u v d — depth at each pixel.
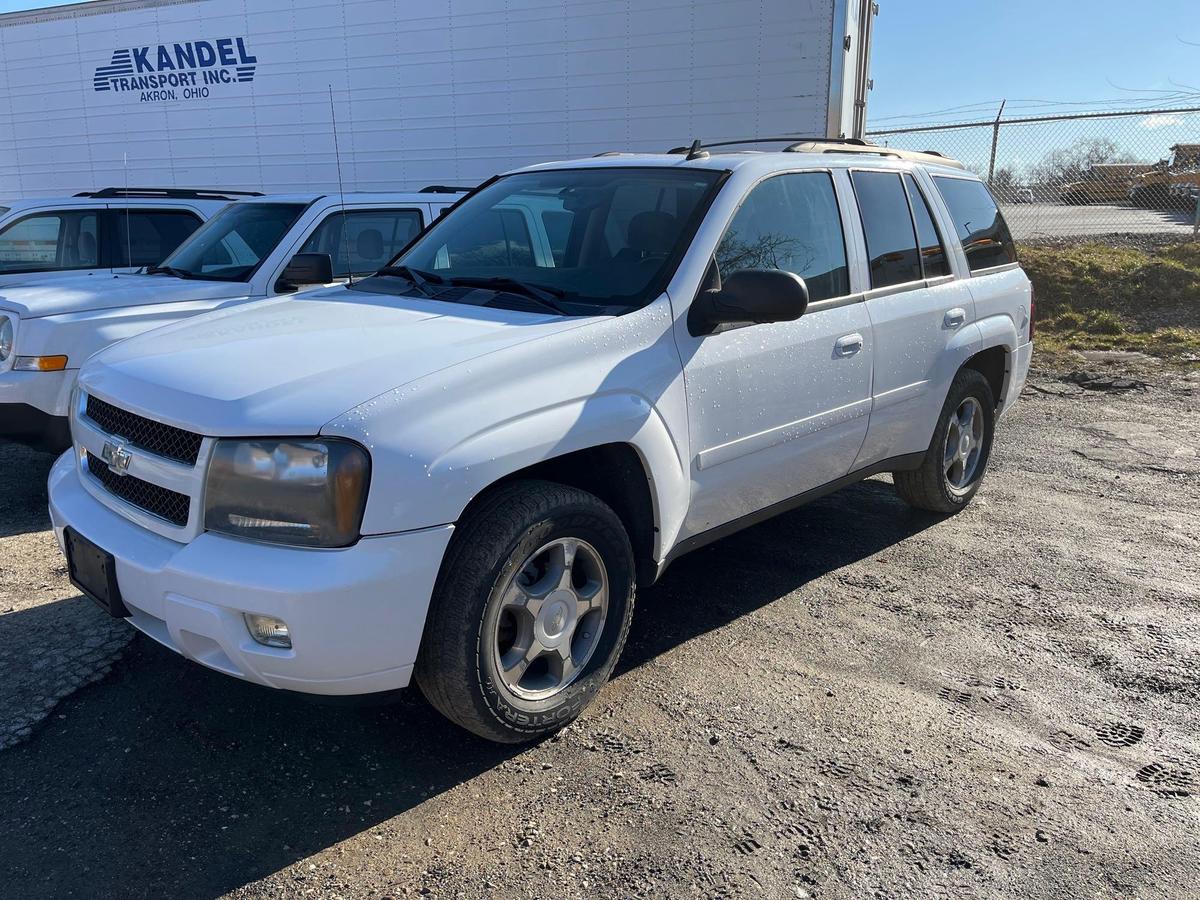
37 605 3.85
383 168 10.16
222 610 2.43
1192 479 5.74
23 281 7.33
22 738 2.92
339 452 2.41
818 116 8.48
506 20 9.30
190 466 2.56
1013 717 3.11
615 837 2.51
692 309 3.27
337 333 3.04
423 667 2.69
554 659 2.96
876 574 4.29
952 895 2.31
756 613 3.88
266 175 10.75
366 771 2.79
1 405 5.09
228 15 10.45
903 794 2.69
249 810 2.61
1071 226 15.55
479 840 2.50
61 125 11.88
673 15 8.73
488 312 3.25
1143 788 2.74
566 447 2.80
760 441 3.53
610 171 3.94
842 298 3.91
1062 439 6.68
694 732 3.00
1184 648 3.59
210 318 3.51
